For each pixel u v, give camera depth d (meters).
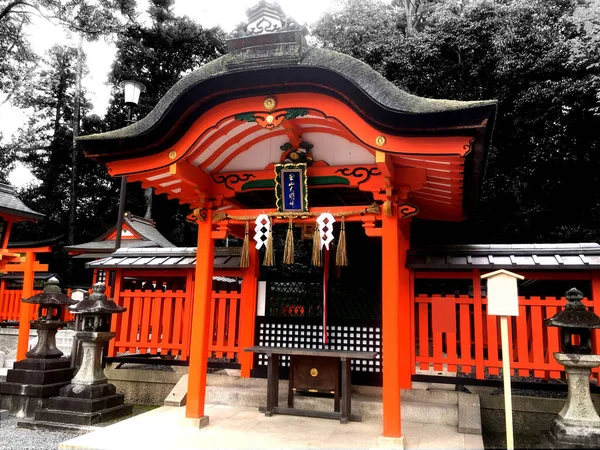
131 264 7.36
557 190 14.82
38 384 6.21
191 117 4.80
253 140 5.54
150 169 5.09
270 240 5.26
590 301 5.64
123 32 21.34
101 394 5.97
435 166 4.59
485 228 15.53
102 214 26.50
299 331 6.71
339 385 6.28
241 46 4.64
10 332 12.40
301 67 4.33
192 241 26.00
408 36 16.77
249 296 6.99
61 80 28.38
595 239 13.21
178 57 24.78
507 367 4.09
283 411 5.75
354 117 4.42
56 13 19.52
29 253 9.02
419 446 4.58
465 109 3.81
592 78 12.52
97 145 5.08
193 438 4.73
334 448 4.43
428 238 15.52
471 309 8.19
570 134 13.97
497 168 14.95
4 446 4.91
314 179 5.27
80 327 7.00
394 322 4.66
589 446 4.02
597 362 4.25
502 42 14.13
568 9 15.41
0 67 21.02
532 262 5.75
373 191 5.00
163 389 7.07
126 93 10.85
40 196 26.84
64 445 4.51
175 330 7.18
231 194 5.65
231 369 7.25
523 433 5.68
